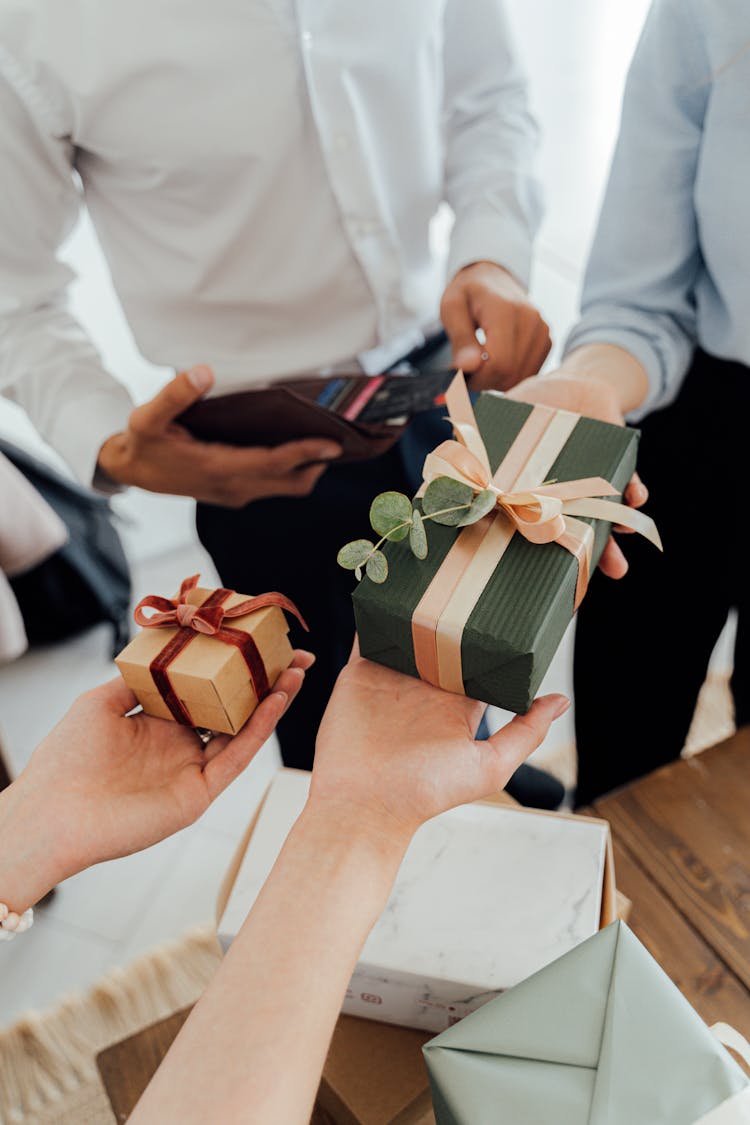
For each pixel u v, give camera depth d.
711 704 1.89
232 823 1.86
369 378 1.21
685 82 0.93
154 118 1.09
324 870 0.63
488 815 0.84
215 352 1.31
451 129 1.40
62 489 2.22
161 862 1.80
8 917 0.70
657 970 0.63
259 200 1.16
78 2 1.02
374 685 0.75
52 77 1.07
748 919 0.87
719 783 0.97
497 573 0.71
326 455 1.13
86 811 0.73
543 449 0.81
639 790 0.97
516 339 1.18
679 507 1.27
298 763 1.56
